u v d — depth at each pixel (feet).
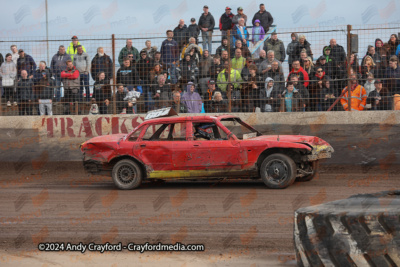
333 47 55.93
